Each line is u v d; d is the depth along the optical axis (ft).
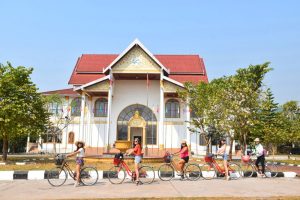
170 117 126.11
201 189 38.34
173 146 123.75
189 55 146.00
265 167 54.90
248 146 126.62
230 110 83.82
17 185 41.47
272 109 149.89
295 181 46.93
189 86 105.60
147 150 116.16
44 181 45.44
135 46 118.93
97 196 33.32
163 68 117.91
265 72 126.31
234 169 54.95
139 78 127.03
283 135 112.06
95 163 73.87
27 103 76.48
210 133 99.71
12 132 74.64
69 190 37.40
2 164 70.59
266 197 32.73
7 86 74.54
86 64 139.95
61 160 42.70
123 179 43.83
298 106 187.52
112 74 119.03
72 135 131.13
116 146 86.22
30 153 138.10
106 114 127.65
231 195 34.24
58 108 131.95
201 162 81.56
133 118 126.82
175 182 44.65
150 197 32.30
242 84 85.76
